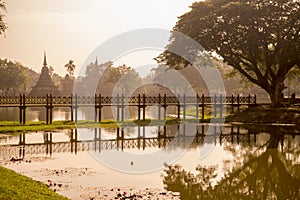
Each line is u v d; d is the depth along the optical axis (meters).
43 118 45.44
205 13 41.28
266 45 38.84
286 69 39.28
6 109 70.00
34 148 22.11
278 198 13.21
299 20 36.84
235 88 86.50
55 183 14.20
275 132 31.14
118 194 12.91
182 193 13.44
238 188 14.34
